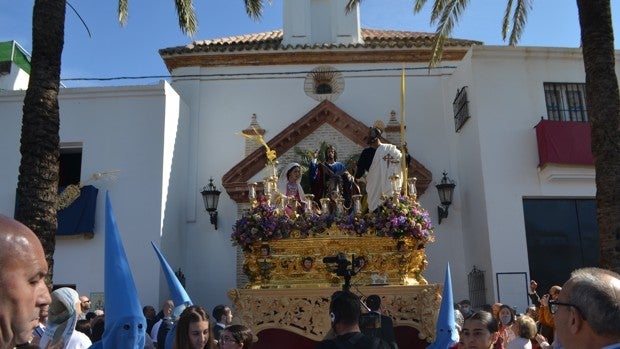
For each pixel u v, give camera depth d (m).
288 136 17.97
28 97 9.59
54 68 9.80
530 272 15.80
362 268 10.02
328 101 18.17
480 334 4.82
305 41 20.20
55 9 9.92
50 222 9.28
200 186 18.39
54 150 9.56
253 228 10.44
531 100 16.70
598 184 10.10
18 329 1.91
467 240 17.42
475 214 16.73
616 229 9.73
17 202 9.33
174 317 6.42
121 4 13.74
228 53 19.19
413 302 10.03
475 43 19.28
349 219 10.46
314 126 18.25
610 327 2.56
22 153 9.43
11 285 1.88
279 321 9.92
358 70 19.23
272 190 11.32
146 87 17.11
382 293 9.99
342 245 10.44
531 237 16.03
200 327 5.04
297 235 10.49
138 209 16.30
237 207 17.92
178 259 17.44
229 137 18.83
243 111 19.03
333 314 4.66
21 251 1.93
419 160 18.50
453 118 18.69
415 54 19.31
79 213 16.03
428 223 10.85
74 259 16.02
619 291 2.62
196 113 18.95
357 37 20.19
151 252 16.00
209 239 17.89
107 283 5.12
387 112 19.00
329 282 10.25
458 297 17.30
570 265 15.94
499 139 16.38
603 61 10.42
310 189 12.24
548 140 15.90
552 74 16.95
